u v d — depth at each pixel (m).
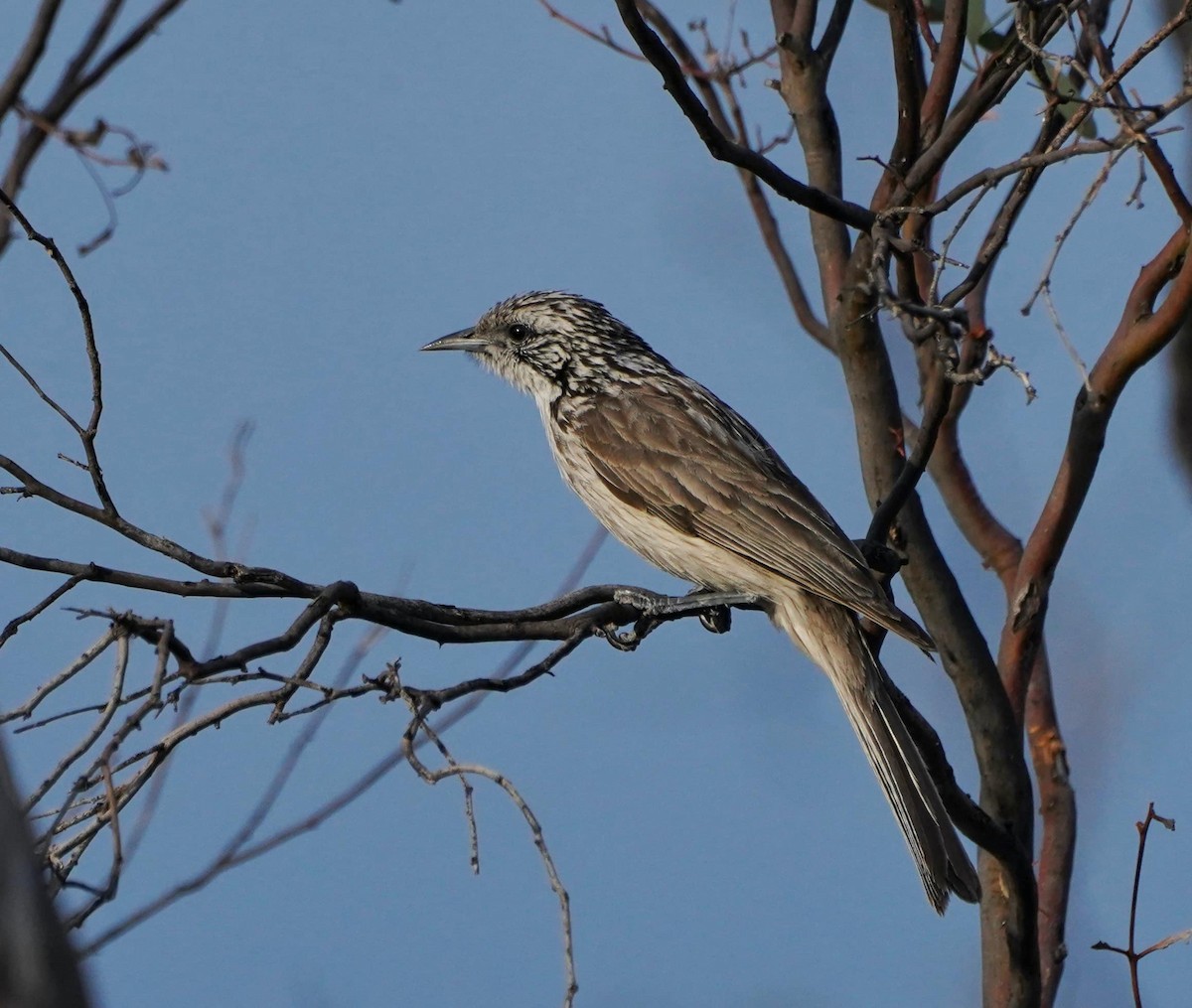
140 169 9.39
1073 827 11.47
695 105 9.05
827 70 11.91
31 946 3.97
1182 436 12.07
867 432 11.39
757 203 13.27
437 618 9.09
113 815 6.84
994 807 10.73
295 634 8.13
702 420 13.50
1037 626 11.02
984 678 10.78
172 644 7.37
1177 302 9.84
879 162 10.03
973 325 11.73
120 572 8.34
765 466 13.30
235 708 7.66
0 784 4.07
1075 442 10.62
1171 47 11.08
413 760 7.80
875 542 10.76
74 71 9.68
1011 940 10.66
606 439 13.53
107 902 6.77
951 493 11.89
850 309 11.12
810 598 12.37
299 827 10.29
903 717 11.72
